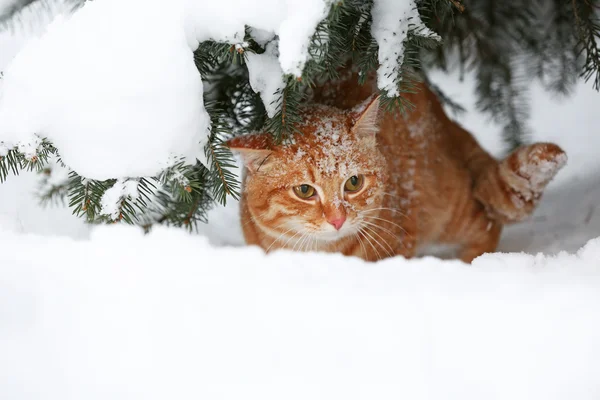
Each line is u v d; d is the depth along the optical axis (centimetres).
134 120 97
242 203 111
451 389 87
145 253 97
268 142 105
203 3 98
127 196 101
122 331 90
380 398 86
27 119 97
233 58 100
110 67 97
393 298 92
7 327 90
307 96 112
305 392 86
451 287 94
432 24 111
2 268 95
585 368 87
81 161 98
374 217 109
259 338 89
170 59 97
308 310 91
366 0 102
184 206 114
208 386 87
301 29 96
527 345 89
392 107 104
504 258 99
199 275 95
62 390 86
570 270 96
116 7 98
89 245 99
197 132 99
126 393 86
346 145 106
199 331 90
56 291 93
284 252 100
